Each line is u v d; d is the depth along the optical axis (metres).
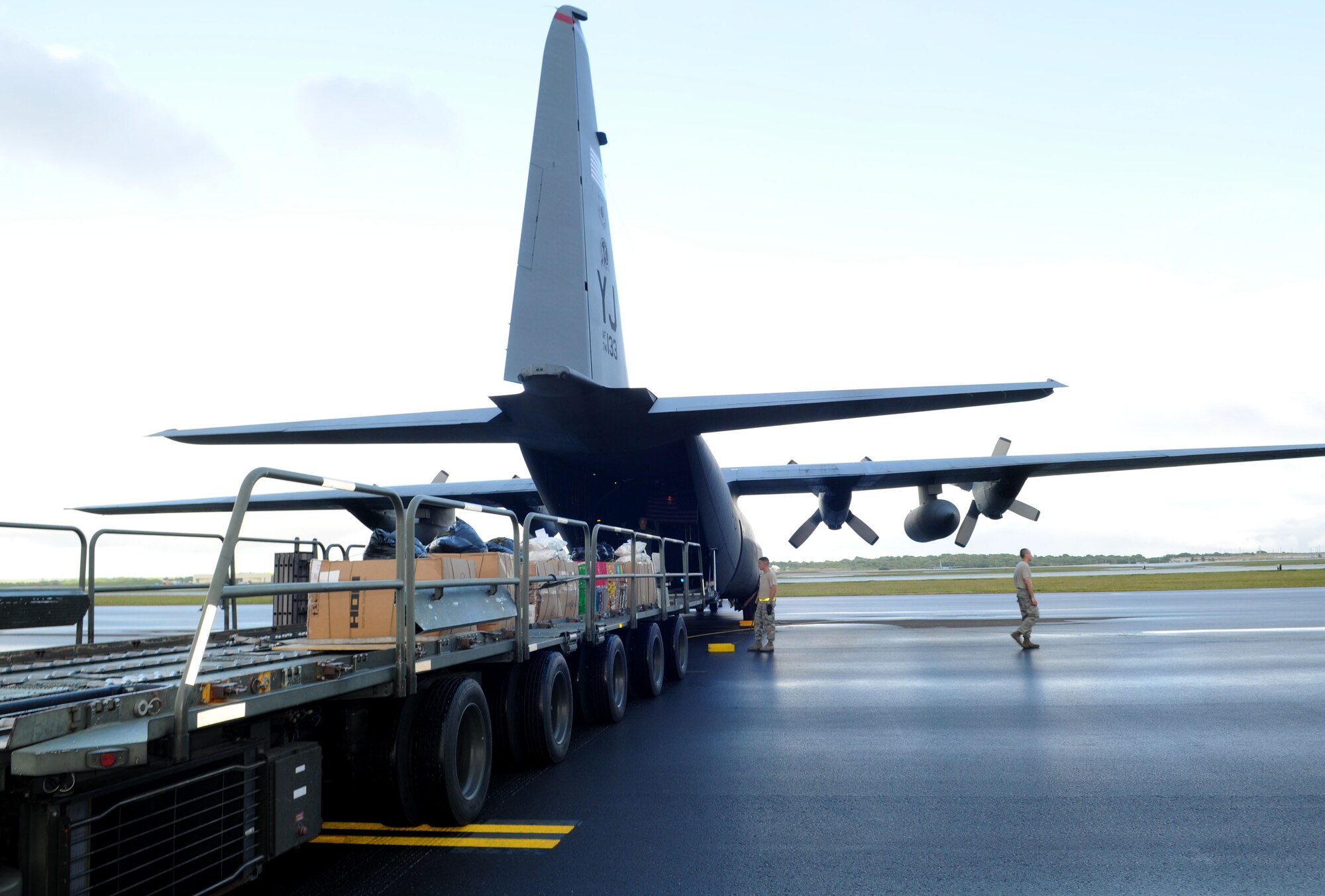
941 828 5.56
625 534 10.37
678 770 7.20
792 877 4.73
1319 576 60.09
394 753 5.22
